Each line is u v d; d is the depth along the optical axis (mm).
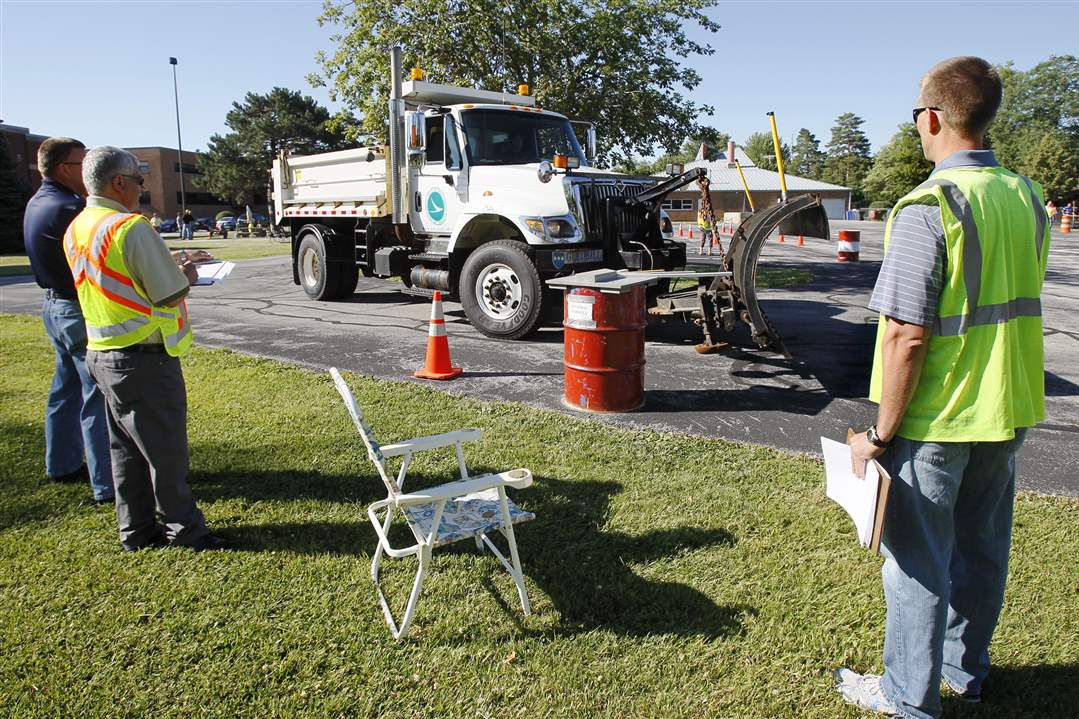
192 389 5926
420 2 13359
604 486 3992
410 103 9422
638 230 8008
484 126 8555
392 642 2699
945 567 2082
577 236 7539
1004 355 1915
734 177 51188
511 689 2441
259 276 15727
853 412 5320
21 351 7422
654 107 14094
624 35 13516
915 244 1886
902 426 2021
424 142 8539
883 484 1979
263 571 3178
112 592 3008
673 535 3449
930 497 2012
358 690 2443
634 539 3426
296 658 2600
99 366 3090
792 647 2654
